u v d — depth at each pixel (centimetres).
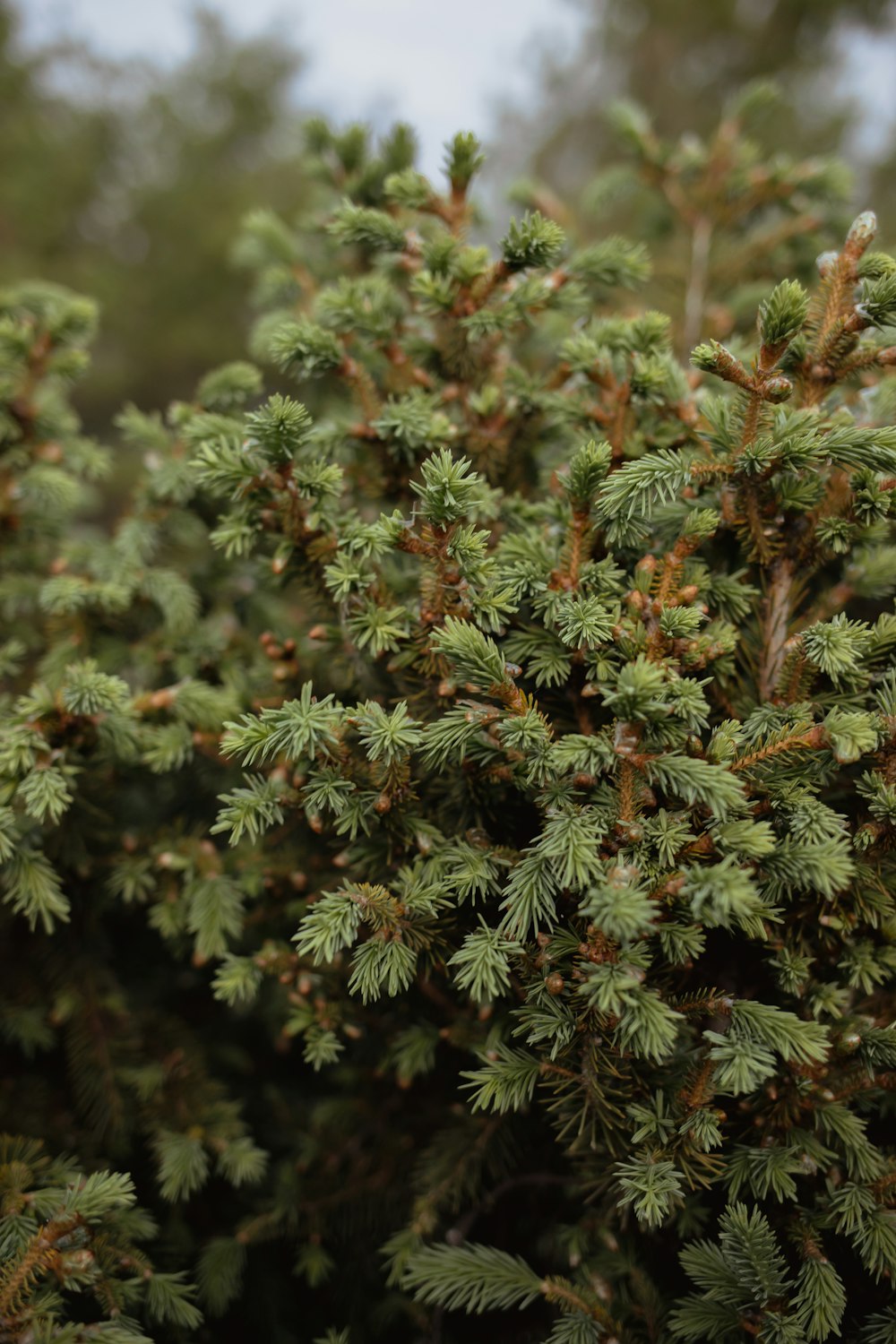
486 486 60
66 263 231
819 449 54
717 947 57
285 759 58
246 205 243
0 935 67
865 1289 54
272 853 62
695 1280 53
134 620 70
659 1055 52
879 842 54
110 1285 56
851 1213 53
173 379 245
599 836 53
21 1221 55
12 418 69
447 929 56
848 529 56
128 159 259
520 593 56
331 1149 64
